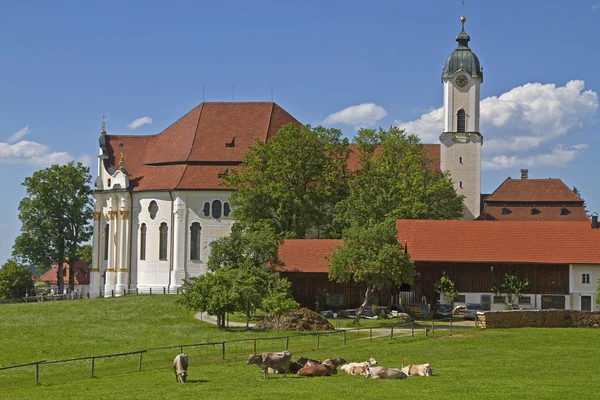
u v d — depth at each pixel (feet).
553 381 136.67
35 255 449.48
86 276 589.73
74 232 458.91
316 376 145.18
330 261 275.18
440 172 413.39
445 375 145.18
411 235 322.96
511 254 309.22
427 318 288.10
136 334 235.81
